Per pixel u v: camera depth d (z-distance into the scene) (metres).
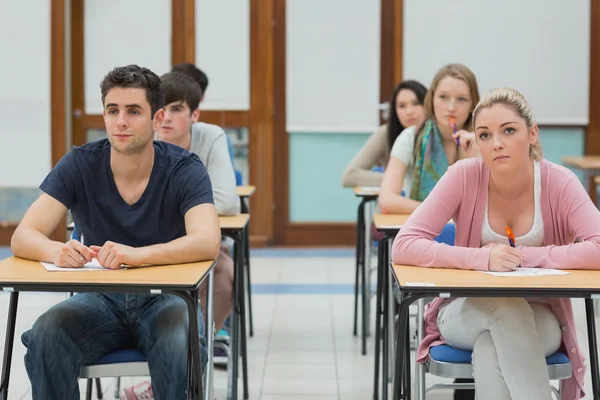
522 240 4.26
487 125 4.06
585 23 12.32
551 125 12.42
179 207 4.45
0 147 12.35
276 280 10.29
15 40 12.21
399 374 3.66
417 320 4.37
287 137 12.69
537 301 4.16
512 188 4.23
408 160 6.37
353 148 12.68
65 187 4.42
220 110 12.58
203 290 5.57
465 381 5.23
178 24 12.44
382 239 5.54
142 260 3.97
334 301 9.19
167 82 6.17
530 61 12.36
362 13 12.47
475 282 3.64
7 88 12.27
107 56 12.47
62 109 12.26
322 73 12.55
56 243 4.16
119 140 4.23
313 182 12.76
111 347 4.16
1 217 12.48
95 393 6.10
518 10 12.32
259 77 12.53
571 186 4.21
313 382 6.38
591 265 3.98
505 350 3.80
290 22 12.48
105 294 4.30
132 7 12.41
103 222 4.45
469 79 6.15
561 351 4.15
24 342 4.09
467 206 4.30
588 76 12.36
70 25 12.45
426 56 12.41
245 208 7.79
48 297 8.84
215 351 6.79
